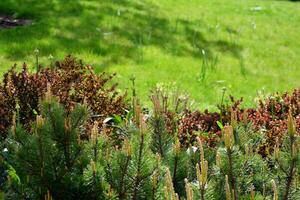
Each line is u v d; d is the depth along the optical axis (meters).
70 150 4.32
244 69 12.30
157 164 4.06
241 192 4.09
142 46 12.85
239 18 17.58
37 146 4.14
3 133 5.45
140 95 9.80
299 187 4.04
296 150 3.89
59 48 11.64
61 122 4.27
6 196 4.15
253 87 11.45
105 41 12.65
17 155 4.19
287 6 21.58
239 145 4.50
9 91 6.15
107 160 4.16
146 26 14.47
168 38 13.87
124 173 4.01
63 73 7.17
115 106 6.91
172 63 12.01
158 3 17.56
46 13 14.34
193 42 13.44
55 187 4.17
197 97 10.27
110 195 4.01
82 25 13.58
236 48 14.16
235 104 7.31
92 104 6.62
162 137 4.54
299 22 18.50
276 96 7.82
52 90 6.38
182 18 16.11
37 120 4.11
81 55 11.44
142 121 3.95
